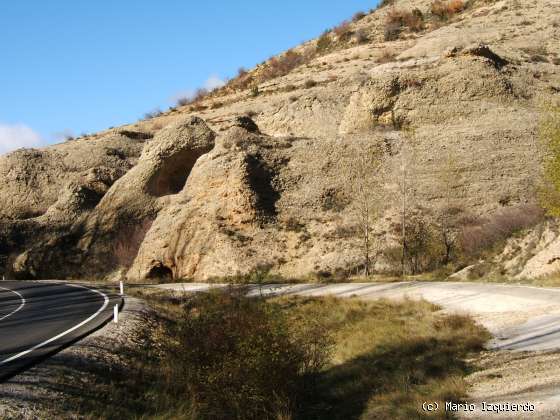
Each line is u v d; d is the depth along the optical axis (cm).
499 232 3503
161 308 2267
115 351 1282
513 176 4225
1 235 6172
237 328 1146
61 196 6731
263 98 9219
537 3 9350
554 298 1888
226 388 1033
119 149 8144
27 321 1856
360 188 4441
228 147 5147
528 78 5544
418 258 3841
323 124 6981
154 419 937
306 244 4241
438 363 1248
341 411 1066
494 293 2252
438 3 11200
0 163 7731
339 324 2078
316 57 11556
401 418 932
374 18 12025
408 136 4859
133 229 5788
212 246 4456
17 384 926
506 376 1054
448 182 4306
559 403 828
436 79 5391
